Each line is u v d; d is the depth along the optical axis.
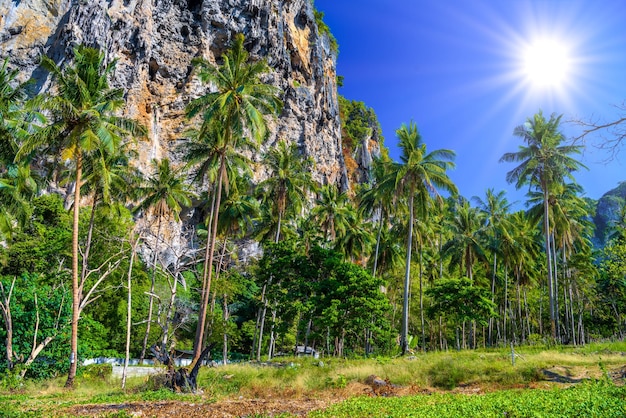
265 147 64.81
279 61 71.44
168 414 12.10
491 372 19.45
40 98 21.06
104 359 32.91
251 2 67.56
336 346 44.38
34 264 32.19
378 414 10.43
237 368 23.78
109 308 36.41
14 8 50.81
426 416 9.31
